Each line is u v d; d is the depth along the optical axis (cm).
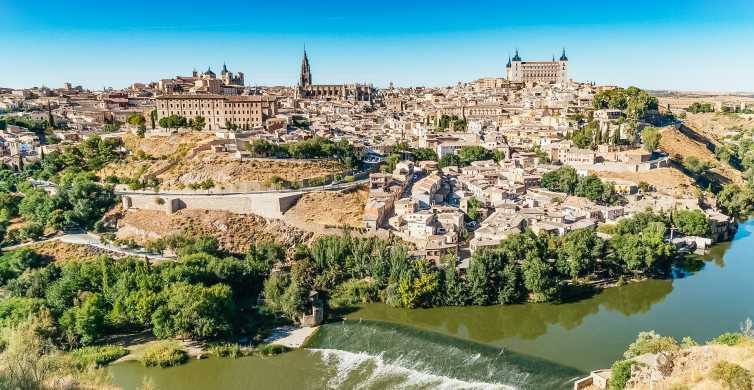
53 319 16188
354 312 18975
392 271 19825
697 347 12775
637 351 13638
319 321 18100
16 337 12431
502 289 19212
